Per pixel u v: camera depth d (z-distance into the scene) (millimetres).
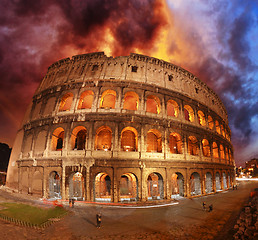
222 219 25875
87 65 45156
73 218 25734
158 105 44219
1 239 18250
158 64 47188
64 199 35688
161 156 39781
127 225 23266
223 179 59719
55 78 47781
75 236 19859
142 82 42594
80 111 40062
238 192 51969
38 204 33125
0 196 40250
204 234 20547
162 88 44250
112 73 43281
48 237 19516
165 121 41875
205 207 32094
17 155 50531
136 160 36688
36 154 42219
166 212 29406
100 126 38250
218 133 57500
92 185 35156
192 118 50000
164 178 39156
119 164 36062
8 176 53406
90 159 35906
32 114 48406
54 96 44938
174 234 20578
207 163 47781
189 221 24984
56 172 40375
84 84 42281
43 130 42750
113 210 30141
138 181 36562
